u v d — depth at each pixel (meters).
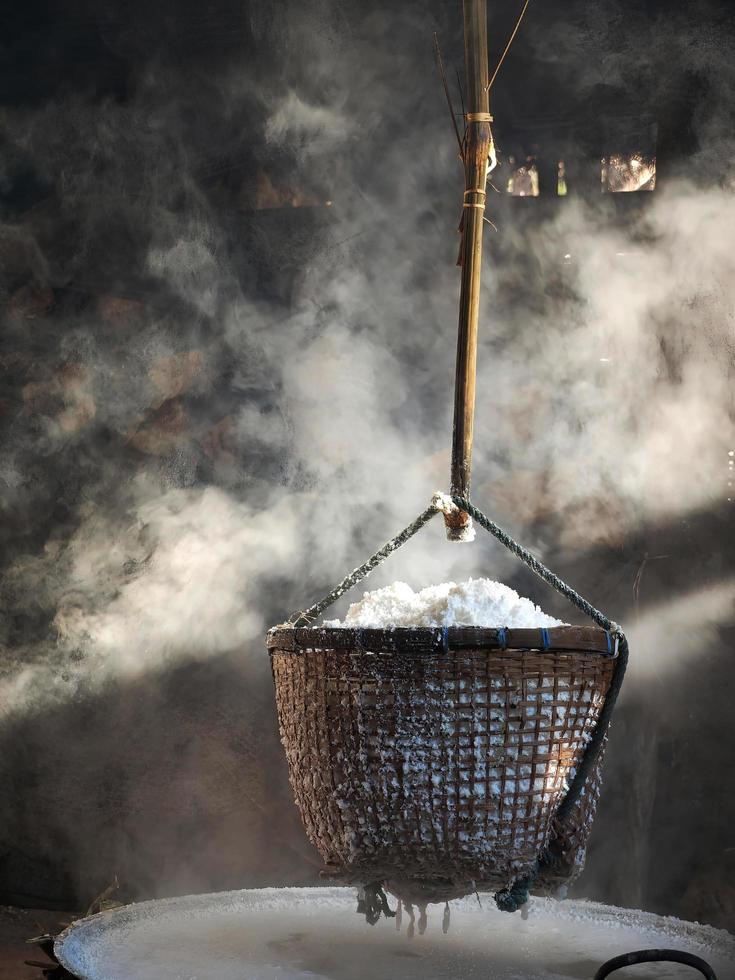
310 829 1.33
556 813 1.26
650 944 1.62
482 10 1.39
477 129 1.38
